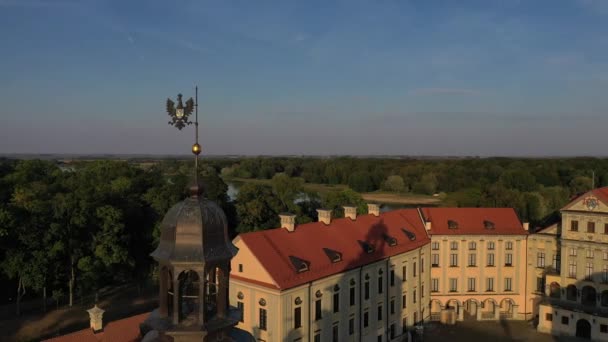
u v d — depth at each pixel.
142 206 83.69
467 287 70.88
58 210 63.25
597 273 62.59
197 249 11.87
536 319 69.69
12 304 66.00
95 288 65.44
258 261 46.03
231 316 12.65
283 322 44.59
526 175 149.88
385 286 58.44
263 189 98.19
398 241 62.72
